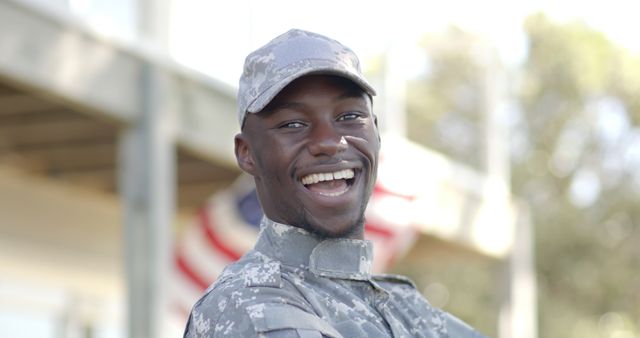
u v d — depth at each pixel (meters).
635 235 28.66
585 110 28.92
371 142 3.34
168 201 10.05
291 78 3.20
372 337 3.14
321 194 3.29
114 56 9.64
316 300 3.14
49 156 12.22
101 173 12.90
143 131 9.91
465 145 23.77
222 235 9.83
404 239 10.41
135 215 9.89
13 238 12.75
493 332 27.56
